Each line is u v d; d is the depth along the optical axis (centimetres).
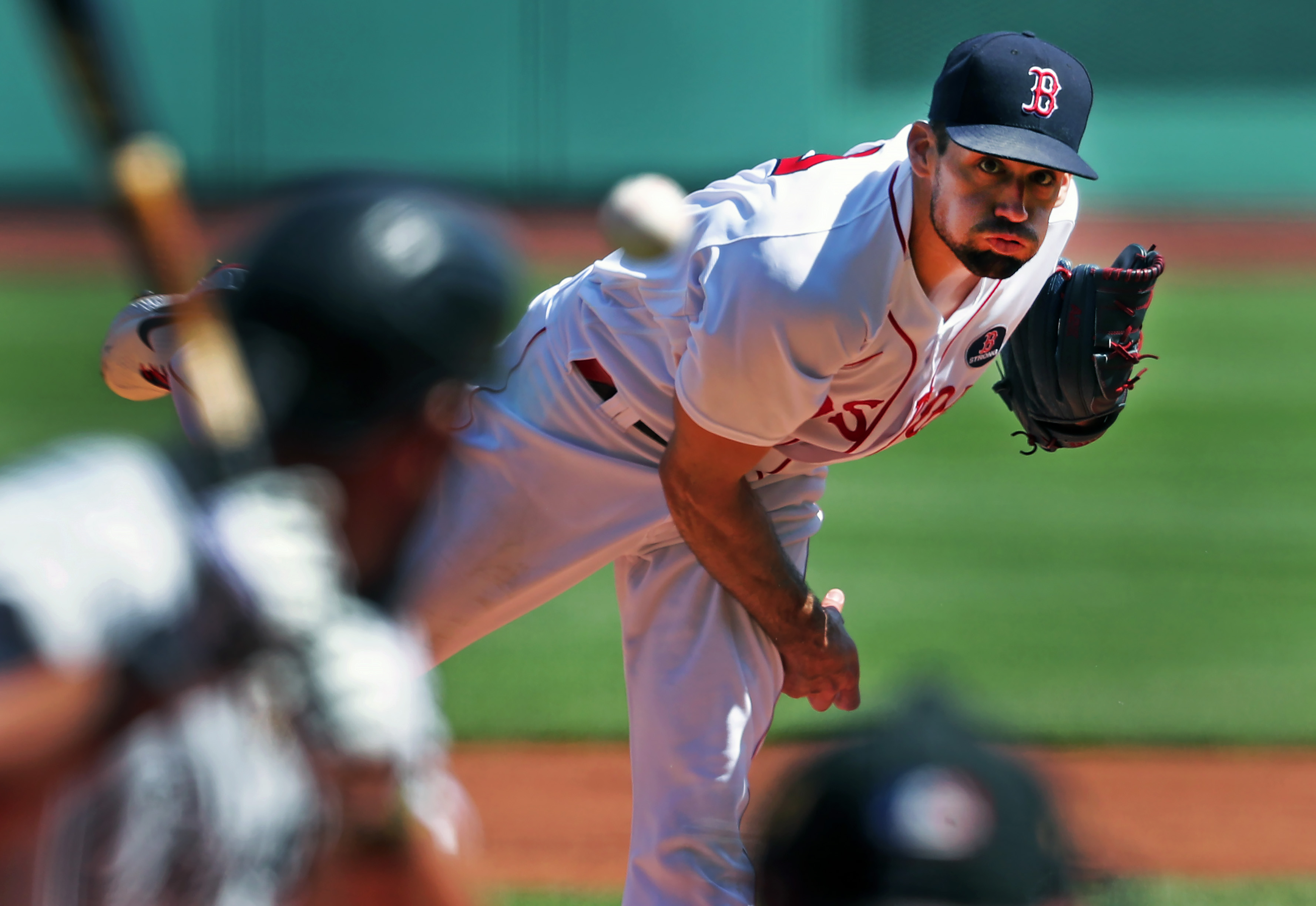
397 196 495
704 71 7762
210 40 7625
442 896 482
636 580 1137
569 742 1906
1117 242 7112
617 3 7694
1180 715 1953
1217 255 6844
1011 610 2430
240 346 477
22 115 7569
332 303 467
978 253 929
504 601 1169
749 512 1027
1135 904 463
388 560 506
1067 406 1191
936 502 3203
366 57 7688
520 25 7712
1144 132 8306
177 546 443
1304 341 5031
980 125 909
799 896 356
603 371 1115
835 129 8044
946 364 1096
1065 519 3055
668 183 639
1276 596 2527
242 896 456
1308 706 2002
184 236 503
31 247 6631
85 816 432
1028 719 1934
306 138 7725
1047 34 8338
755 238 959
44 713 414
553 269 5906
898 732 368
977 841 346
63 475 454
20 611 417
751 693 1090
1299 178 8231
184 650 436
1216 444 3731
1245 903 1382
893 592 2547
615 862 1512
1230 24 8269
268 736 452
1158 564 2734
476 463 1138
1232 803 1697
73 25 473
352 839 462
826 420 1065
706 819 1058
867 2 8238
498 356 521
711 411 971
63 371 4191
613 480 1127
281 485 461
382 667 454
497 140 7781
